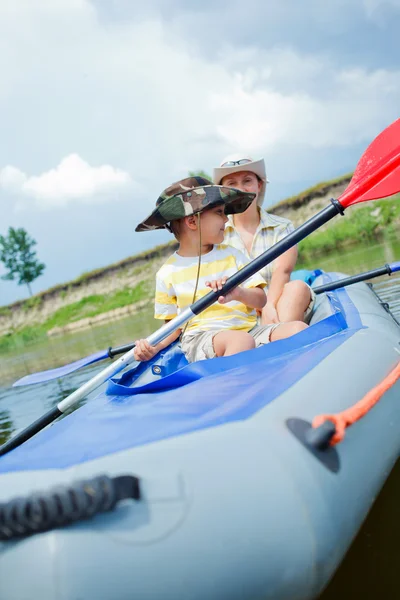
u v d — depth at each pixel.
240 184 3.12
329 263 8.86
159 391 1.81
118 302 20.00
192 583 1.00
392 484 1.76
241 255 2.48
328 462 1.18
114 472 1.11
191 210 2.32
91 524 1.02
